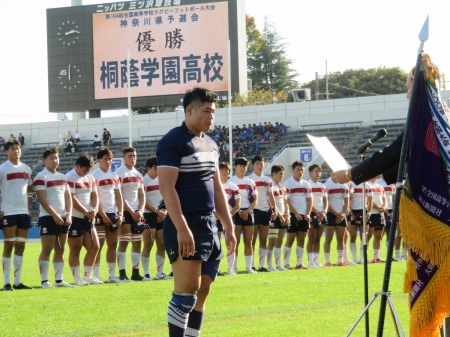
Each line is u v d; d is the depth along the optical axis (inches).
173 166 251.9
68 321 383.9
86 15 1878.7
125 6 1861.5
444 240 217.9
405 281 226.1
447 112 229.0
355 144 1749.5
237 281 582.9
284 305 437.4
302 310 416.5
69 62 1888.5
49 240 557.0
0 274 694.5
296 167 748.0
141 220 619.2
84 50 1879.9
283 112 1894.7
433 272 219.6
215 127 1867.6
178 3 1838.1
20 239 550.6
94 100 1876.2
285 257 748.6
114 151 1957.4
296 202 743.7
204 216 256.2
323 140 260.7
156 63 1850.4
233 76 1817.2
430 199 219.5
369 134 1772.9
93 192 583.8
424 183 219.9
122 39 1865.2
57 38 1894.7
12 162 549.6
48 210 551.5
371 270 683.4
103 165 606.5
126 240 617.3
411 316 223.5
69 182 565.0
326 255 772.6
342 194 772.0
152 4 1849.2
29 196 558.6
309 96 1989.4
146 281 606.2
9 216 544.1
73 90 1887.3
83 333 346.3
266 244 711.1
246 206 682.2
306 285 548.4
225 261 810.8
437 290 219.5
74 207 568.4
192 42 1831.9
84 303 453.4
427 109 221.6
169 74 1844.2
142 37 1855.3
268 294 492.4
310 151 1534.2
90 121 2048.5
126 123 2012.8
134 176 619.5
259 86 3046.3
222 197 274.7
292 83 3206.2
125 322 379.2
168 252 255.0
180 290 252.7
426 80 222.7
